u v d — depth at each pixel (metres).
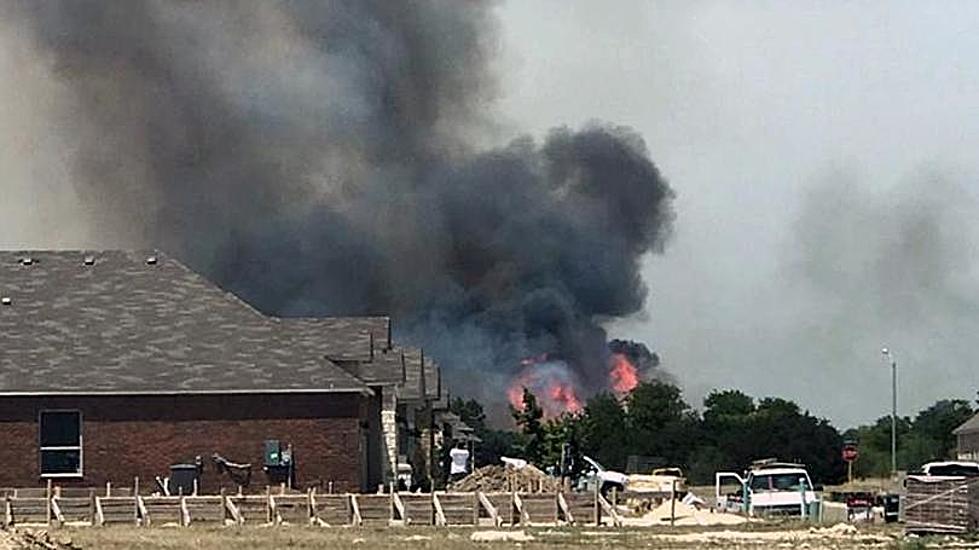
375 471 55.53
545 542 36.12
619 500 53.31
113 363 52.12
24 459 51.16
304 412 51.75
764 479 53.47
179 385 51.50
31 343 52.66
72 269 55.38
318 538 37.19
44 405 51.34
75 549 33.94
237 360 52.31
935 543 37.16
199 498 44.59
